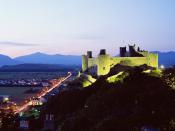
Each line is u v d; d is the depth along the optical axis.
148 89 152.88
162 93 141.88
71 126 155.62
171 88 150.62
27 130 186.00
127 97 151.75
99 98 168.00
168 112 126.56
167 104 133.75
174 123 119.75
